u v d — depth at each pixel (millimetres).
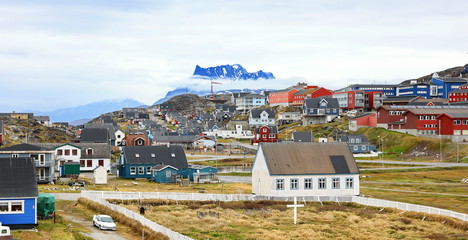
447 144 160625
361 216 74875
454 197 91000
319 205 85000
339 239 58938
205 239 56219
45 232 54625
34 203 56906
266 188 90438
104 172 109750
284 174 89500
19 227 56156
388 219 71750
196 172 117188
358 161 157125
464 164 141250
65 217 66688
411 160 155625
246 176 131750
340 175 92312
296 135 191125
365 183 113125
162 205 79688
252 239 57375
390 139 181250
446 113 172625
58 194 86375
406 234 61781
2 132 176875
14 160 59344
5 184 56750
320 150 94875
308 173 90750
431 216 70875
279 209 80125
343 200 87500
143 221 60750
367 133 195625
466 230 64250
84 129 156750
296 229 64250
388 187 106312
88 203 75438
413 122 182500
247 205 83188
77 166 119438
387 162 151250
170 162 124188
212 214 72062
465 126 167375
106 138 156375
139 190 96625
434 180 117312
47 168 102562
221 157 179750
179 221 67062
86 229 59938
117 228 61688
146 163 124188
